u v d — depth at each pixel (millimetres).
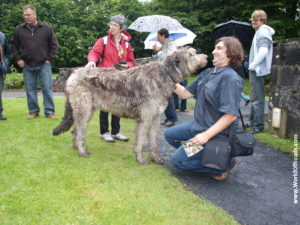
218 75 3762
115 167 4152
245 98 9766
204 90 3863
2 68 6484
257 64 5926
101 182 3629
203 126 3855
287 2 17625
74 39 22281
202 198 3455
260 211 3215
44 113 6930
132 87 4277
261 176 4141
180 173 4172
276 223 3004
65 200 3152
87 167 4066
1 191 3283
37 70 6598
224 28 8609
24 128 5789
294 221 3045
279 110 5949
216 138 3688
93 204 3098
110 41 5250
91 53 5211
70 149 4801
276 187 3799
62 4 23156
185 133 4258
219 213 3064
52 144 4941
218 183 3889
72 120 4652
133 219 2869
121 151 4926
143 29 8039
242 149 3658
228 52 3740
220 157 3547
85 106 4438
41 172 3803
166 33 6895
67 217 2857
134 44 23797
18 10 22234
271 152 5152
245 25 8336
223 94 3623
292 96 5840
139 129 4379
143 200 3227
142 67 4402
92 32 23281
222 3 20781
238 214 3143
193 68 4227
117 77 4367
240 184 3875
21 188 3357
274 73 6430
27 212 2910
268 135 6172
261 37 5918
